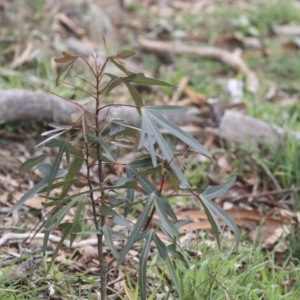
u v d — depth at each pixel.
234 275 6.18
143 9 15.15
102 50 12.02
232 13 15.12
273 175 8.81
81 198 4.86
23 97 8.98
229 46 13.97
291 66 12.76
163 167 4.77
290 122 9.94
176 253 4.86
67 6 12.73
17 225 7.11
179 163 4.99
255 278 6.50
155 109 4.66
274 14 15.31
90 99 9.76
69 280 5.90
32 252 6.28
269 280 6.36
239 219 7.66
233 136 9.49
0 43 11.20
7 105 8.88
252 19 15.06
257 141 9.37
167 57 12.69
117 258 4.66
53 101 9.17
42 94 9.13
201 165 8.92
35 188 4.81
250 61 13.12
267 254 6.69
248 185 8.73
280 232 7.46
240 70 12.27
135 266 6.38
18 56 10.91
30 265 5.92
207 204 4.81
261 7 15.60
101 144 4.78
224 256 6.50
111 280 6.09
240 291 5.90
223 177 8.84
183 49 12.86
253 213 7.80
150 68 12.16
